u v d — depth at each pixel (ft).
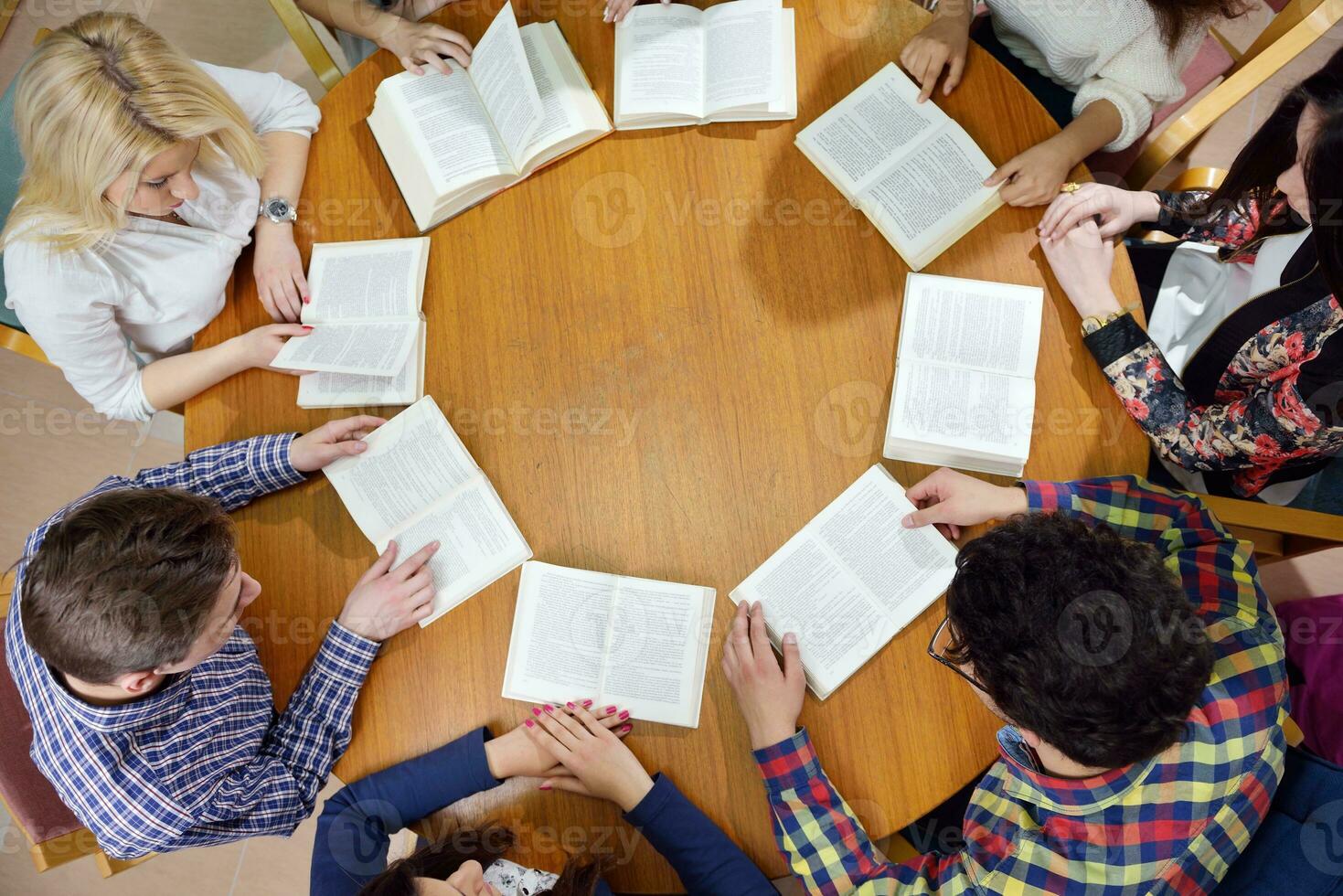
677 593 4.33
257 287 4.98
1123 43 4.93
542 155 4.93
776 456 4.51
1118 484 4.18
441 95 5.03
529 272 4.85
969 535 4.31
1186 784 3.26
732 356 4.65
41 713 3.74
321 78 5.67
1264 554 4.84
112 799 3.78
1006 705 3.09
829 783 3.95
